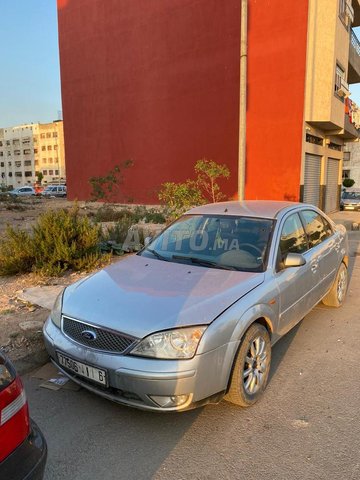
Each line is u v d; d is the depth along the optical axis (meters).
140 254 4.28
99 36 23.72
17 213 19.58
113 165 24.22
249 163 16.67
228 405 3.19
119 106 23.23
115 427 2.93
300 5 14.88
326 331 4.71
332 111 15.43
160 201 21.33
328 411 3.10
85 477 2.45
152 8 20.70
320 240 4.86
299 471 2.47
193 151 19.94
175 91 20.30
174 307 2.92
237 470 2.49
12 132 113.44
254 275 3.46
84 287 3.46
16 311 4.82
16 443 1.71
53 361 3.21
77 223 7.14
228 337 2.84
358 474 2.45
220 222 4.25
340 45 15.73
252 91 16.33
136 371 2.66
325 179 19.08
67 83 26.62
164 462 2.57
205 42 18.84
